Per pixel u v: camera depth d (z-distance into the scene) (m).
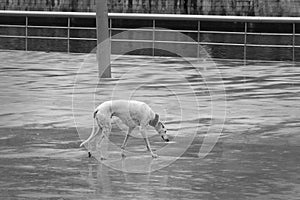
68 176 10.12
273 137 13.17
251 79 21.64
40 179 9.92
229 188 9.55
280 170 10.66
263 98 17.78
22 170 10.45
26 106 16.14
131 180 9.95
